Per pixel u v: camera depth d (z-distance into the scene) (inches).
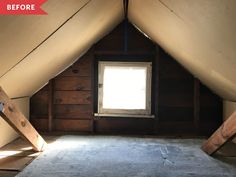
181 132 156.3
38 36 80.2
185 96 156.2
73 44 119.2
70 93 158.2
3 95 87.5
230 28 55.9
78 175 82.7
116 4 112.0
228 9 48.9
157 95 154.3
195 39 83.5
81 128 158.1
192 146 123.4
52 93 157.2
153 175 83.7
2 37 63.7
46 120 158.2
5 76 92.0
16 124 94.3
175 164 95.3
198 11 60.8
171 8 75.2
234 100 131.8
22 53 83.7
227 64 81.8
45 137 139.9
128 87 156.9
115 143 127.6
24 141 128.9
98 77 157.8
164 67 155.8
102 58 157.8
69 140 133.2
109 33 156.1
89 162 96.3
